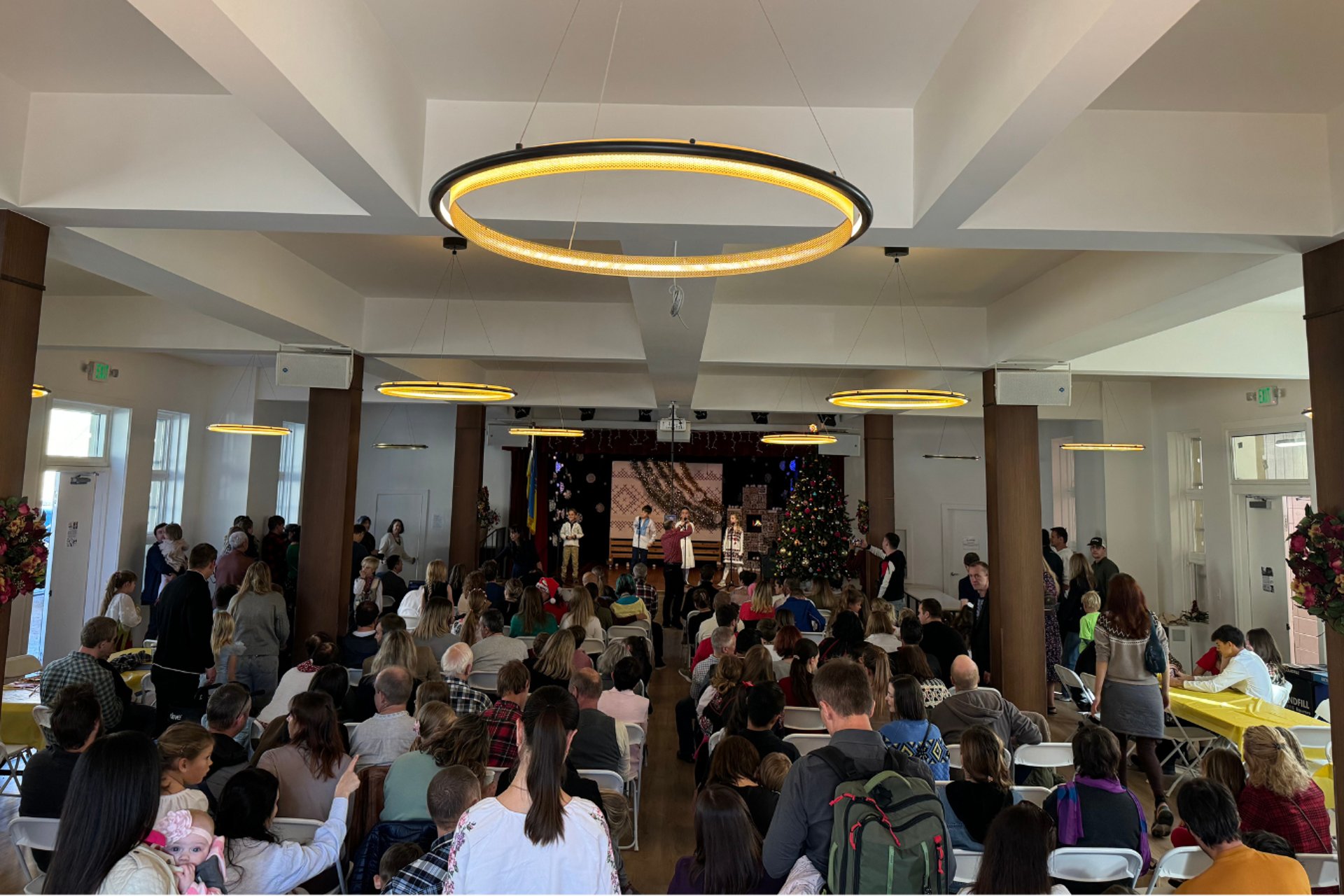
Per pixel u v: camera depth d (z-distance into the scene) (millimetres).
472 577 7242
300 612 6930
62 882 1690
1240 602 9328
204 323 7289
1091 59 2170
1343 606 3170
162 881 1717
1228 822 2496
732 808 2326
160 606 5602
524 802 1896
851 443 13531
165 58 3250
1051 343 5973
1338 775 3219
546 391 11047
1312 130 3564
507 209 3555
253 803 2609
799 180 2107
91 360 8719
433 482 14617
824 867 2072
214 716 3391
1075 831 3092
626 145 1954
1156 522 11086
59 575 8609
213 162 3537
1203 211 3514
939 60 3170
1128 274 5039
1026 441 6891
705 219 3541
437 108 3543
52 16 2945
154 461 10219
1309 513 3404
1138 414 11289
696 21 2906
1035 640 6652
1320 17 2783
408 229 3707
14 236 3498
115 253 4195
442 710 3402
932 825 2002
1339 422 3436
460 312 7219
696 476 18250
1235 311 7156
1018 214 3521
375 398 12258
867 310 7141
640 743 4578
